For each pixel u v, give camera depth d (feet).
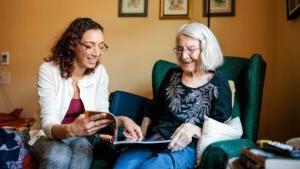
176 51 5.24
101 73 5.69
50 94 4.98
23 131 5.24
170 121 5.11
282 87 6.84
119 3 8.07
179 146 4.45
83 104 5.22
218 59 5.15
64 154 4.33
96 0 8.20
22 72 8.55
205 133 4.57
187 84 5.20
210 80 5.07
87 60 5.07
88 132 4.24
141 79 7.95
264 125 7.24
